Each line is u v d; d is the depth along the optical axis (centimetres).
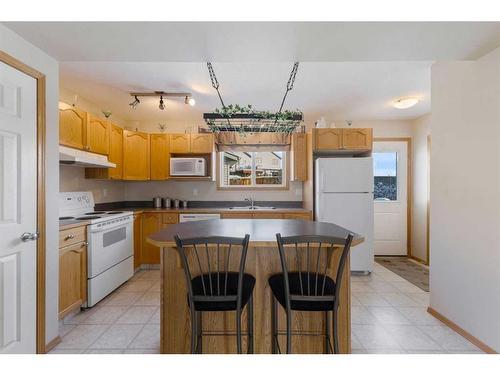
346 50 183
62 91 311
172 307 177
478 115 195
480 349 193
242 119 284
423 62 249
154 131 452
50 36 165
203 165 406
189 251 177
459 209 213
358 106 384
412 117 441
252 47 180
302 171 411
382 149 455
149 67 261
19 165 165
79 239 246
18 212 165
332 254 166
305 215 385
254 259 178
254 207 442
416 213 443
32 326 175
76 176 328
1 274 154
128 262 334
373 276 357
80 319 239
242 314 178
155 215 387
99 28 157
